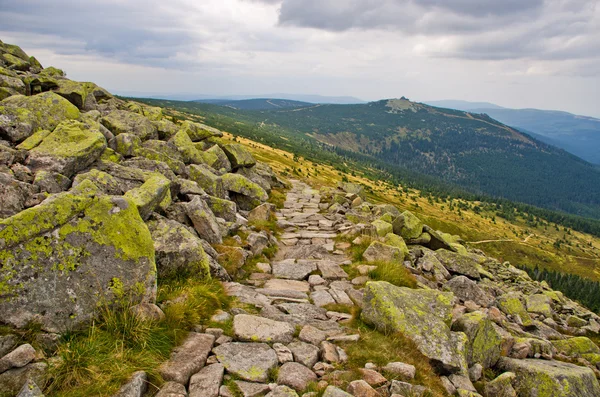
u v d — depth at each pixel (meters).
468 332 10.89
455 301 16.48
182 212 15.65
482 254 34.59
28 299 6.99
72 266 7.59
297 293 12.84
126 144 21.16
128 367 6.68
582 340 16.16
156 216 13.01
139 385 6.38
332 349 8.88
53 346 6.84
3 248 6.95
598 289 153.12
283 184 42.38
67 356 6.42
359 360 8.62
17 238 7.11
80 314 7.43
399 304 10.59
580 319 21.62
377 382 7.75
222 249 14.59
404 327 9.91
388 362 8.63
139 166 18.88
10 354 6.04
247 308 10.71
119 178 15.81
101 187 13.44
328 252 18.58
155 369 6.98
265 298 11.82
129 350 7.12
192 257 11.33
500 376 9.93
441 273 19.94
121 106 36.34
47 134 16.06
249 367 7.72
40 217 7.46
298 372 7.76
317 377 7.83
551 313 21.78
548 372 10.58
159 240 11.51
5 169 12.47
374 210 33.50
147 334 7.61
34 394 5.47
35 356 6.38
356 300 12.65
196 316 9.09
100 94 36.50
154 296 8.59
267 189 35.09
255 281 13.73
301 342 9.11
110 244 8.20
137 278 8.34
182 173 22.89
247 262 15.33
